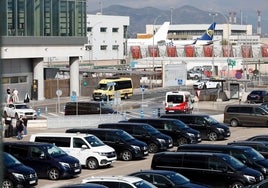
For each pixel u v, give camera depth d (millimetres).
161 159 40531
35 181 40812
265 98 112312
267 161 45000
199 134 65812
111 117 84750
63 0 123750
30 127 80312
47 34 120625
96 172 48219
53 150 45719
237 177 39031
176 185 34781
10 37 111375
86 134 51938
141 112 93000
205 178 39656
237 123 83062
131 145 54688
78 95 128875
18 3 113500
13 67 116250
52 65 196125
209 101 120062
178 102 97250
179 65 156250
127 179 32562
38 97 121000
